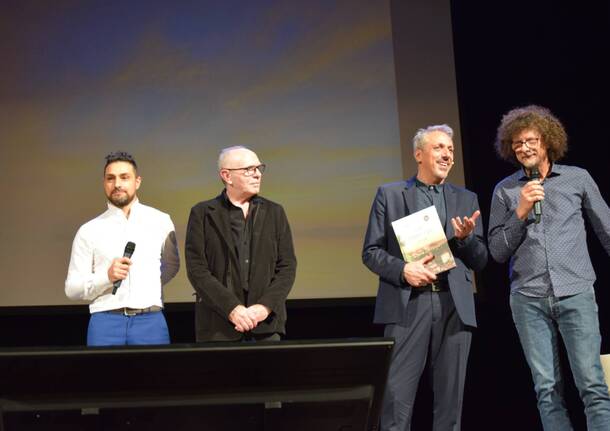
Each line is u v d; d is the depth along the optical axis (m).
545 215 2.78
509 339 4.28
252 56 4.52
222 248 2.74
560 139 2.86
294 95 4.49
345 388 1.06
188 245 2.79
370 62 4.54
